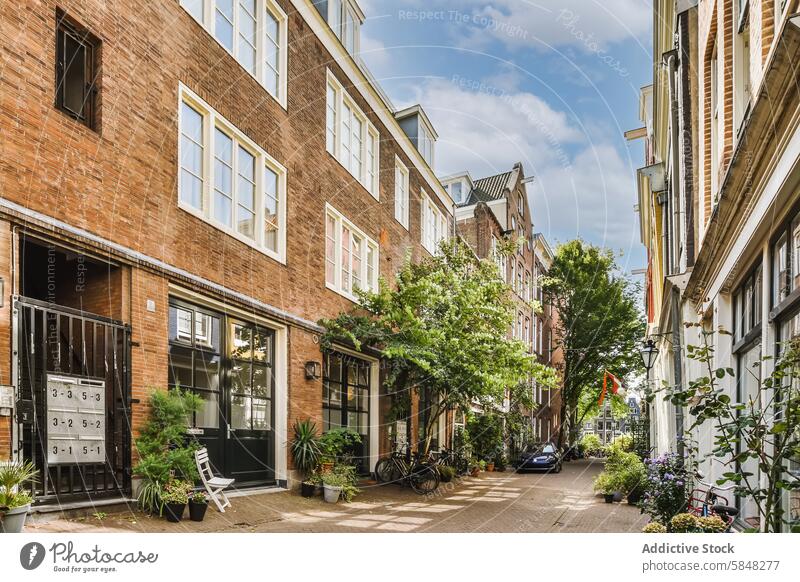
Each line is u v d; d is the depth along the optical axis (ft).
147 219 24.25
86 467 21.02
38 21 19.71
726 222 20.11
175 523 21.40
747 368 20.31
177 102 26.58
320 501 32.01
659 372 49.75
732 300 23.13
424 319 43.73
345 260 44.80
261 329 33.71
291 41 37.29
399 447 50.39
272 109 34.78
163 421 23.35
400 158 56.85
